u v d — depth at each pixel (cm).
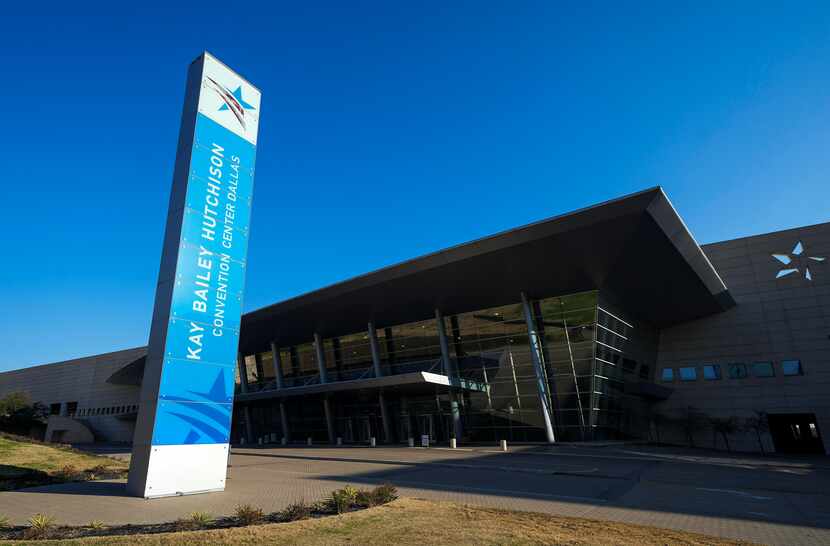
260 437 5241
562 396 3247
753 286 3912
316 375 4747
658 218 2450
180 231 1429
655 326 4059
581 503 1129
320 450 3234
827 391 3516
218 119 1587
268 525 842
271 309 4128
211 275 1480
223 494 1292
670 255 2828
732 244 4053
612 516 973
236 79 1669
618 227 2500
